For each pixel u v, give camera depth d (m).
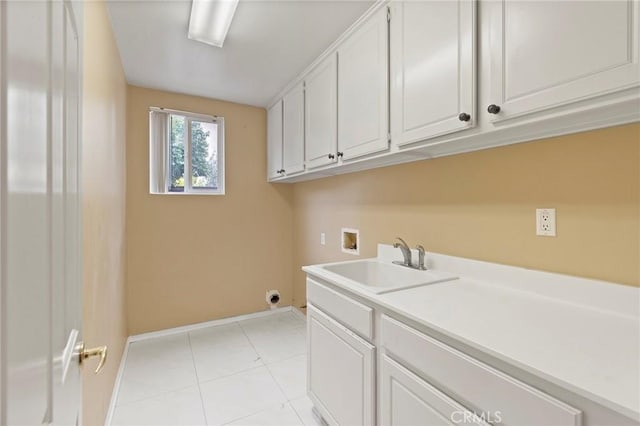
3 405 0.34
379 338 1.19
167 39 1.90
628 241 0.98
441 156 1.61
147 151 2.68
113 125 1.82
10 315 0.36
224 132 3.00
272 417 1.69
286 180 3.04
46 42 0.49
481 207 1.43
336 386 1.44
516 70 0.96
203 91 2.75
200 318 2.91
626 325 0.90
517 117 0.97
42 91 0.47
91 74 1.26
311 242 2.94
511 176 1.31
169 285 2.78
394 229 1.94
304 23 1.73
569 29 0.83
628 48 0.74
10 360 0.36
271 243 3.25
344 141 1.82
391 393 1.11
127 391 1.91
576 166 1.10
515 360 0.71
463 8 1.10
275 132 2.90
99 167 1.41
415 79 1.31
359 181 2.25
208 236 2.94
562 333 0.85
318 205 2.81
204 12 1.61
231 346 2.52
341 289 1.43
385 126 1.49
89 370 1.23
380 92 1.52
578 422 0.62
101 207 1.45
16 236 0.37
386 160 1.74
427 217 1.71
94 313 1.29
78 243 0.79
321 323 1.59
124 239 2.40
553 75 0.87
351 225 2.34
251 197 3.14
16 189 0.37
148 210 2.69
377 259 1.97
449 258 1.57
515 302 1.12
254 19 1.70
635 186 0.97
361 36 1.66
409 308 1.06
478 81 1.07
